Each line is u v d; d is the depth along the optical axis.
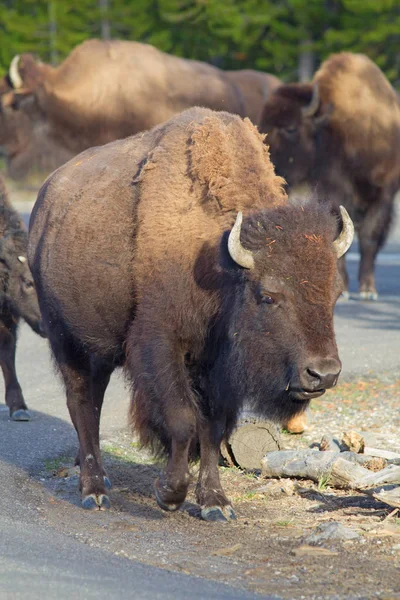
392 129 57.09
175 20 146.50
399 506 20.91
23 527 20.08
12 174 67.19
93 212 23.33
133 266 21.84
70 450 27.53
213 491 21.58
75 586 16.12
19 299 34.62
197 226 21.17
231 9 143.25
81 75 63.81
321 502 22.59
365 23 139.38
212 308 20.92
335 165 57.09
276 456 24.73
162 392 20.88
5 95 64.12
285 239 19.56
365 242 56.19
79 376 24.31
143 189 22.31
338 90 57.06
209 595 15.89
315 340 19.05
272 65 150.00
